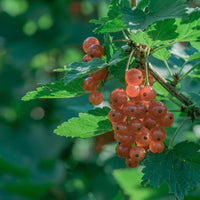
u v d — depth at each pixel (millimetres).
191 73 551
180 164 492
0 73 993
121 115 481
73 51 1017
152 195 589
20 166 705
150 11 471
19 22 991
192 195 546
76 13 970
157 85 527
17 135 922
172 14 465
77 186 813
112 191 782
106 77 505
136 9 472
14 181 679
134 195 597
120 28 490
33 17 972
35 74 1017
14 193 673
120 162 675
